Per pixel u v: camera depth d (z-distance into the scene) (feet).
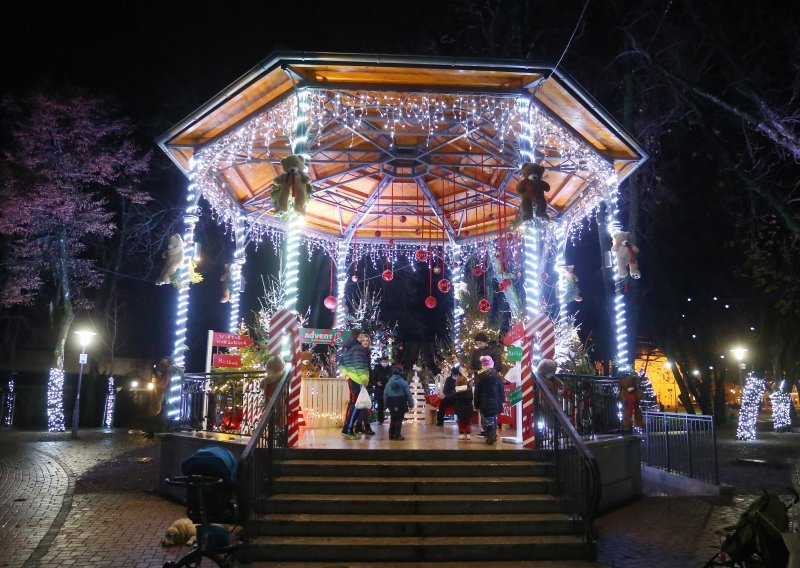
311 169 44.45
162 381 36.29
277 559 22.12
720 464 51.16
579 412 31.73
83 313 105.50
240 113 35.19
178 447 33.73
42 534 26.37
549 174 43.88
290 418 29.40
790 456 56.95
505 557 22.43
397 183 49.42
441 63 30.42
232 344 39.58
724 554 17.89
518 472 27.17
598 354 105.91
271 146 40.65
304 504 24.53
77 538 25.58
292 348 30.07
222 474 21.17
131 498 34.27
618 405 35.94
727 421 109.19
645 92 73.31
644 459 45.24
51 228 87.86
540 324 30.83
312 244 56.70
